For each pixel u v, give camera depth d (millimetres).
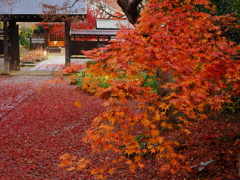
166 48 4582
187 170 5152
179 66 4410
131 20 8539
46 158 6656
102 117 4770
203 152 5609
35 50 30609
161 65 4359
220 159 5133
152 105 5395
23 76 18484
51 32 33375
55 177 5707
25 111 10594
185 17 5637
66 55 19000
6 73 19000
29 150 7133
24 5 18484
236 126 6484
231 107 7078
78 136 8023
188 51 4945
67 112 10367
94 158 6488
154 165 5758
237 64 4562
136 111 8984
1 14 17844
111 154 6551
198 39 5383
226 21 6508
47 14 16297
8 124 9172
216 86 4680
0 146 7371
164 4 5672
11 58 20016
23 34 32781
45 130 8594
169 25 5402
